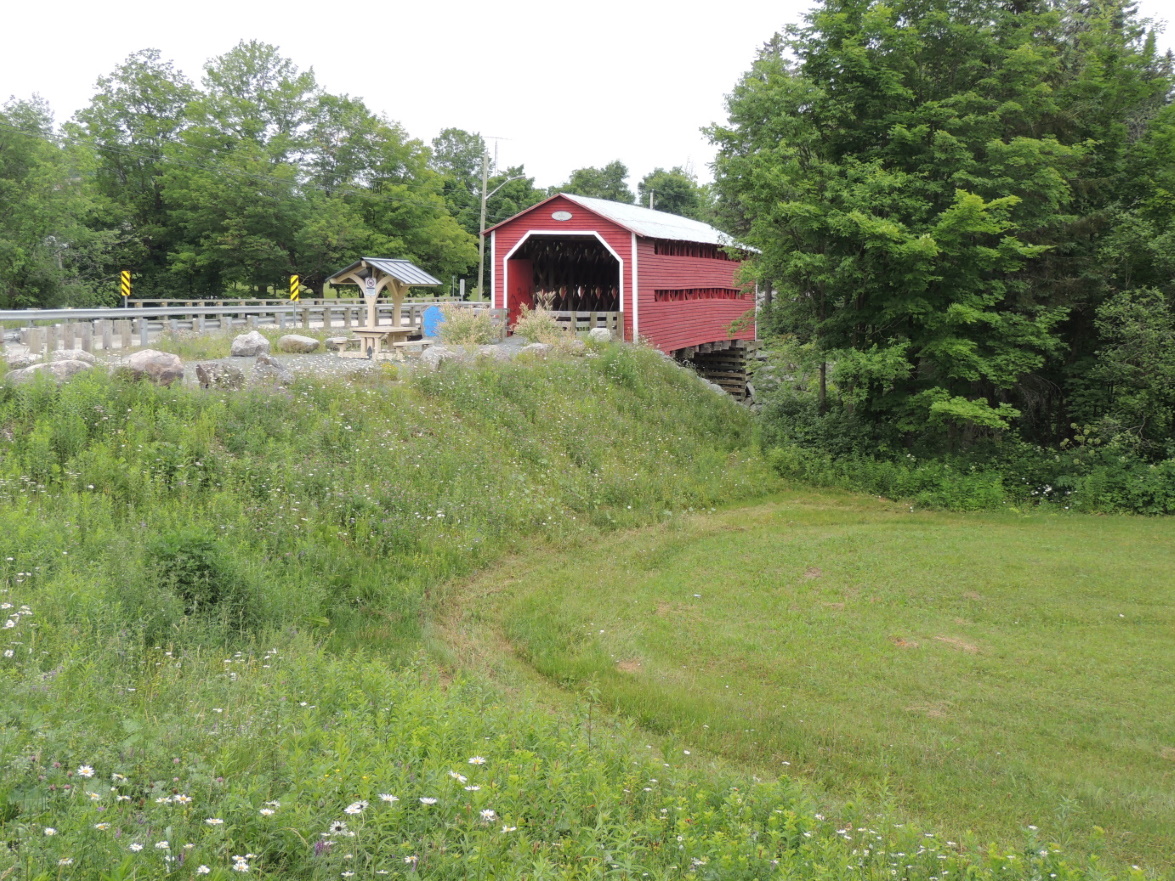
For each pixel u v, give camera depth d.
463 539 13.66
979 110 22.00
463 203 67.06
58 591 7.70
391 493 14.00
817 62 22.55
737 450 23.39
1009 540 16.94
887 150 22.09
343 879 3.82
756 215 23.39
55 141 42.44
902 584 14.01
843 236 21.42
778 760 8.06
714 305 34.69
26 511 10.05
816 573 14.57
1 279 38.19
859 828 6.19
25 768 4.20
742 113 22.78
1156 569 14.92
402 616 10.84
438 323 26.62
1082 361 23.47
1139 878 5.05
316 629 9.70
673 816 5.34
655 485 18.98
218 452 13.17
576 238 30.23
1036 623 12.38
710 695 9.49
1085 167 23.27
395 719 6.02
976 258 21.16
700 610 12.56
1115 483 20.38
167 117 51.34
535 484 16.95
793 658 10.86
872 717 9.22
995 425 20.48
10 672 5.72
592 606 12.28
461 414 18.30
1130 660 11.00
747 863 4.53
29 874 3.28
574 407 20.84
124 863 3.39
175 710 5.98
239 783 4.50
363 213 51.94
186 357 19.67
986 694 9.91
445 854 4.03
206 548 9.32
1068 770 8.16
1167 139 22.33
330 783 4.37
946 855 5.71
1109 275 22.67
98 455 11.88
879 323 22.05
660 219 33.66
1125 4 29.44
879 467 21.92
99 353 18.81
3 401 12.95
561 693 9.23
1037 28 24.09
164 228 49.44
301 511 12.49
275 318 28.55
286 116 53.09
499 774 5.02
